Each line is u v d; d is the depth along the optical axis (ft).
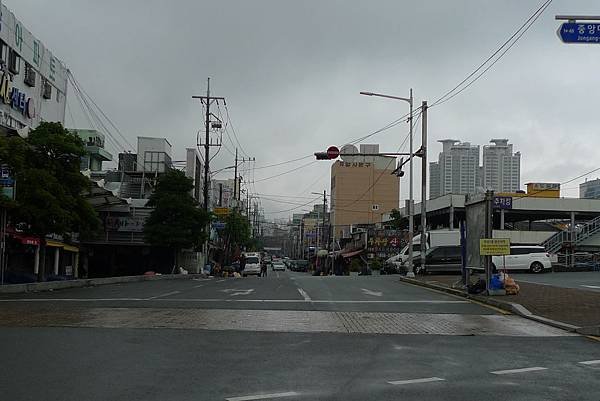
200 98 154.71
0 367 27.40
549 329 42.57
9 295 67.62
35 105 97.14
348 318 47.11
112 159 176.24
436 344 35.53
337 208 311.68
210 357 30.35
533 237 166.30
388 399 22.43
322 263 284.82
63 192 77.30
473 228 67.36
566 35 40.27
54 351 31.48
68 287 83.61
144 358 29.84
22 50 91.86
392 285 87.71
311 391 23.49
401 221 210.59
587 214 169.99
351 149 160.56
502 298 59.82
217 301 59.57
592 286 78.43
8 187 68.49
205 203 151.12
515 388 24.38
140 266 155.22
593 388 24.50
